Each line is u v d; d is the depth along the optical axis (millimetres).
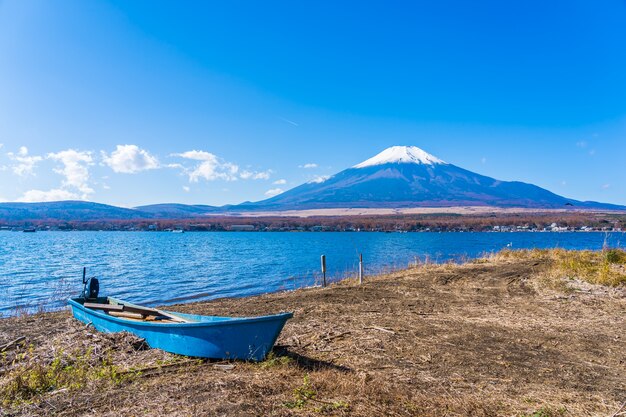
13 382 6922
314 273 33688
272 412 5770
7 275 36000
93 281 13359
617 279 16500
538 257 27938
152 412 5812
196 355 8398
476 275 20969
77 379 7168
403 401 6383
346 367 8008
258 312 14023
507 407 6301
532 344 9695
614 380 7512
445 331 10773
